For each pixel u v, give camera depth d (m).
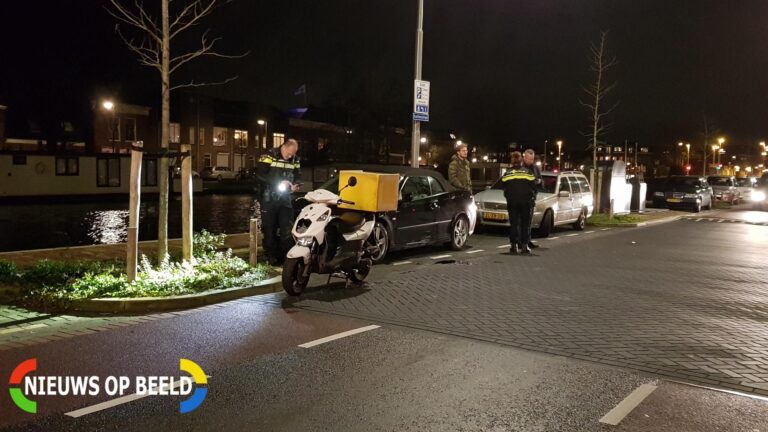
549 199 16.33
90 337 6.18
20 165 32.03
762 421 4.33
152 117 61.59
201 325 6.68
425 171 12.60
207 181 57.59
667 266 11.55
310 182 13.27
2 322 6.73
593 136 25.16
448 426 4.15
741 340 6.39
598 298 8.41
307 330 6.50
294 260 7.83
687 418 4.36
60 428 4.10
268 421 4.22
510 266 11.09
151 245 12.10
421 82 15.77
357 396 4.67
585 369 5.36
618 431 4.12
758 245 15.59
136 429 4.09
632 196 27.28
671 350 5.98
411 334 6.39
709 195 31.84
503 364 5.46
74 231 17.97
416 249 13.34
